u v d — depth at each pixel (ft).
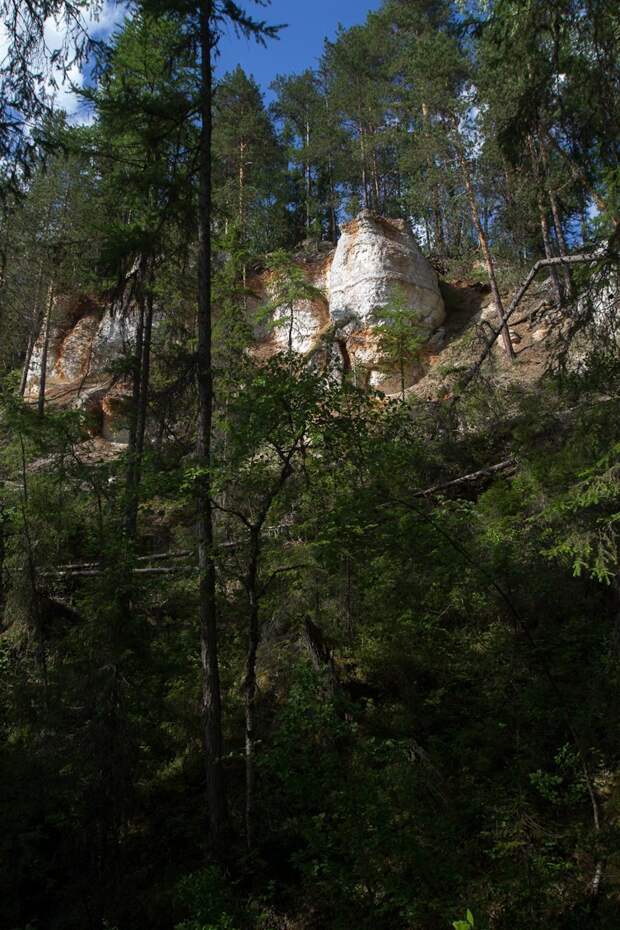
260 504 29.76
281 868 25.58
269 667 34.06
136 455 32.37
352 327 77.77
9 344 81.97
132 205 38.01
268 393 25.34
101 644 29.53
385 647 34.06
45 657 35.32
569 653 26.58
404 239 84.07
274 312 84.69
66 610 40.29
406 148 85.40
